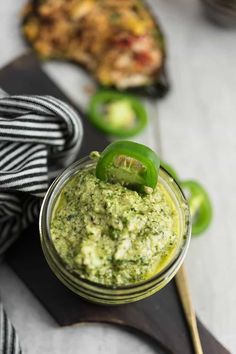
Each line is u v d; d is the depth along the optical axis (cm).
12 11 55
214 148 51
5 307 43
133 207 35
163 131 51
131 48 52
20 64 48
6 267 44
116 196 36
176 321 41
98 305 41
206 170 50
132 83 52
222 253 46
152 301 41
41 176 40
